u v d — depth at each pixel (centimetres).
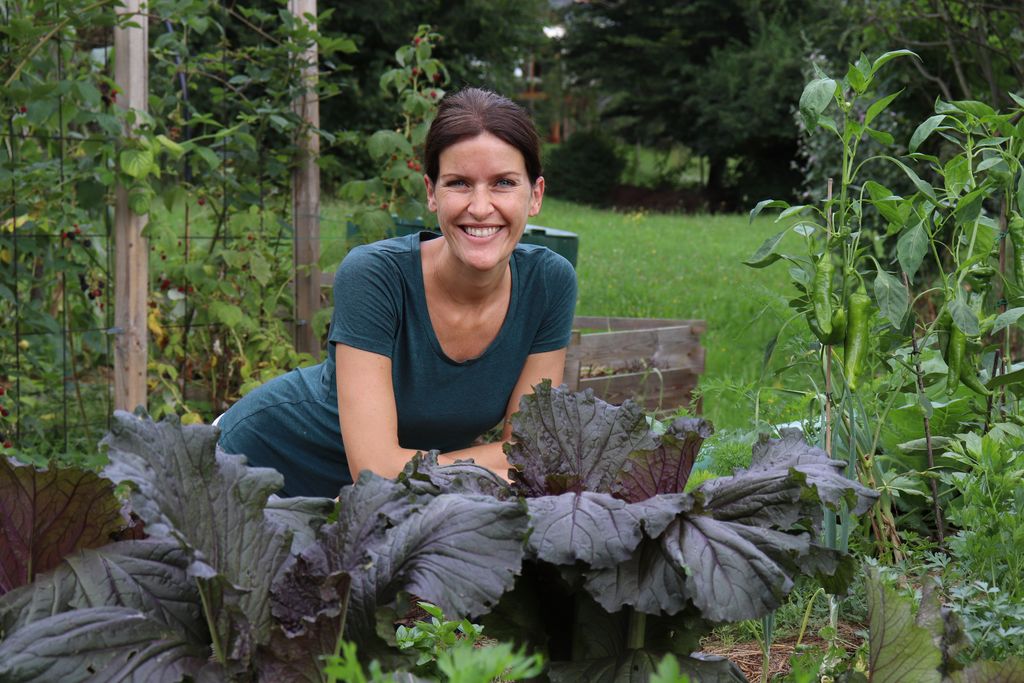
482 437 484
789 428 187
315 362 586
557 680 167
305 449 291
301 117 579
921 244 256
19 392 489
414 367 262
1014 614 226
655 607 155
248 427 293
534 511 162
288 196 612
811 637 250
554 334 278
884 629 171
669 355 585
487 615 179
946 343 281
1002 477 272
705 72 3153
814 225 259
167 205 549
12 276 477
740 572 152
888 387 325
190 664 142
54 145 545
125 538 165
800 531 175
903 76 656
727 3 3212
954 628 180
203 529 150
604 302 1022
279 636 147
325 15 573
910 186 746
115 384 491
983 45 556
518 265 266
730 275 1214
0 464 150
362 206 601
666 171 3756
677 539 157
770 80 2870
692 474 220
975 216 266
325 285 644
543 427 183
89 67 522
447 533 152
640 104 3434
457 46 2681
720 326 871
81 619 140
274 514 166
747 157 3172
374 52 2498
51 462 151
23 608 144
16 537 155
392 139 567
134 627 142
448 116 233
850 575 171
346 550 157
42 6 452
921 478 319
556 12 3534
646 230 1941
